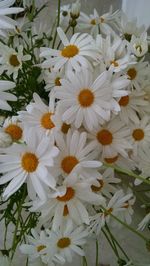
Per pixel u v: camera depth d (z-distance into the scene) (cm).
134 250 33
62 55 26
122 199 25
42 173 21
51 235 24
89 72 23
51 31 31
